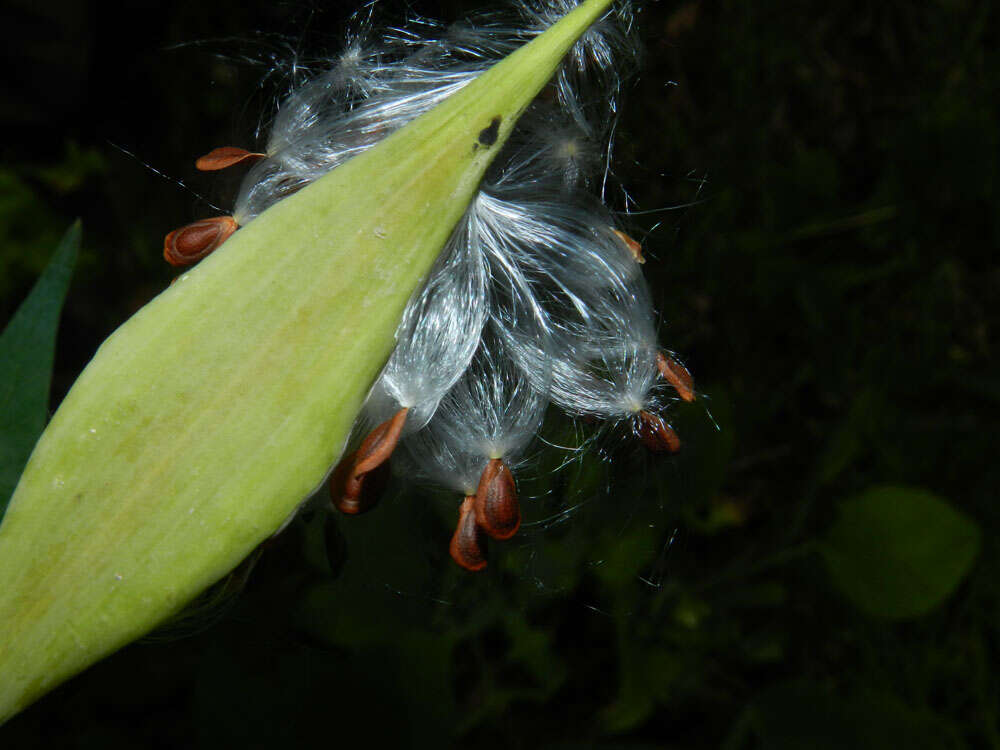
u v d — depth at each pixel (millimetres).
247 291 101
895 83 339
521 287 116
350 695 169
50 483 99
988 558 303
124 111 366
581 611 287
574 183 118
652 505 147
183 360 100
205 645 160
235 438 100
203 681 163
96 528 99
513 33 123
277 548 132
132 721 230
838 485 316
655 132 325
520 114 102
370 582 136
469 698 276
